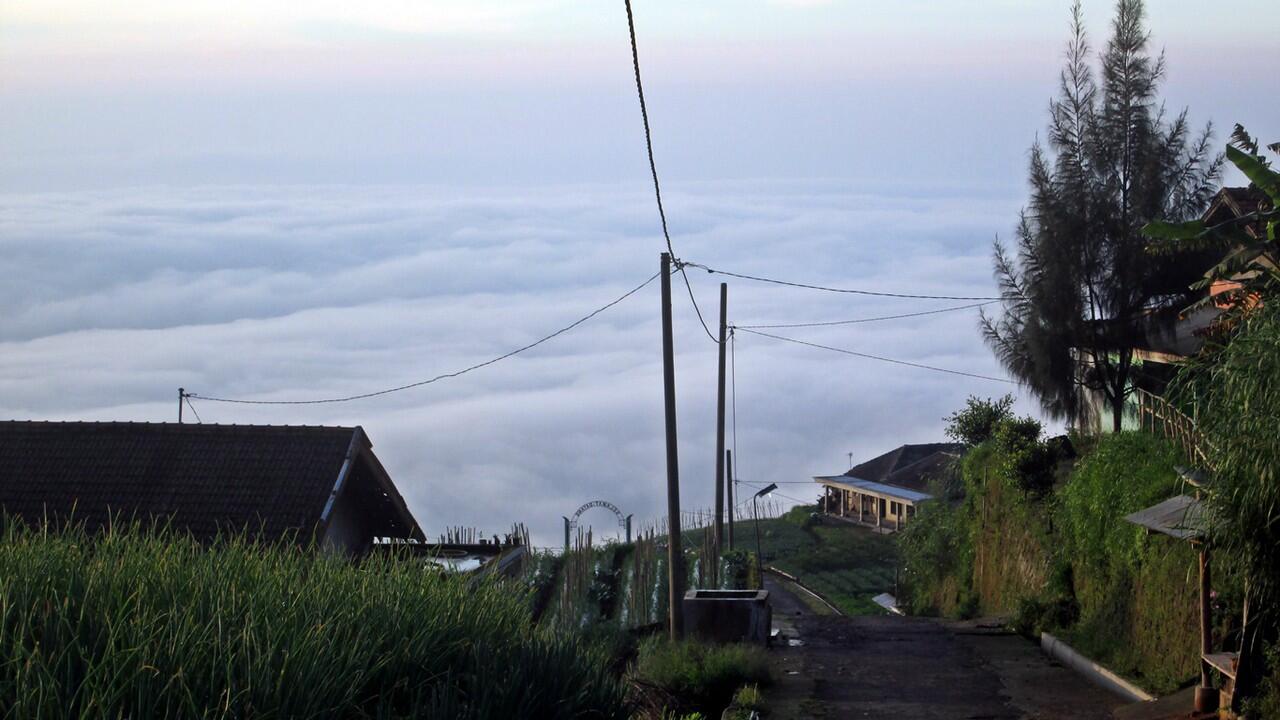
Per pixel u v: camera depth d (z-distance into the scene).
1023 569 19.56
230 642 5.13
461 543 19.47
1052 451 19.80
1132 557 12.66
